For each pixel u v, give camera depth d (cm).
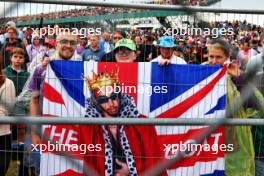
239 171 480
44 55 480
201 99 476
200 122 322
